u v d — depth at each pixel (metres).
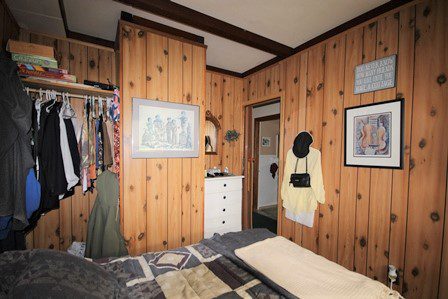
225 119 3.35
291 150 2.53
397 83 1.70
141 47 2.00
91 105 2.03
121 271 1.15
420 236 1.57
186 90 2.23
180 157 2.21
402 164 1.66
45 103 1.72
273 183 5.09
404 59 1.67
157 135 2.08
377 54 1.83
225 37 2.24
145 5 1.74
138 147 2.00
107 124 2.13
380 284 1.05
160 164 2.12
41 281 0.76
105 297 0.85
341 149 2.08
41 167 1.62
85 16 1.97
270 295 0.98
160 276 1.11
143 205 2.04
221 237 1.64
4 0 1.64
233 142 3.43
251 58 2.88
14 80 1.34
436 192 1.50
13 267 0.90
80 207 2.25
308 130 2.40
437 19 1.51
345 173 2.05
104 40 2.36
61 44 2.19
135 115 1.98
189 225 2.29
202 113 2.33
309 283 1.06
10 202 1.28
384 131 1.77
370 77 1.86
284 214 2.66
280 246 1.45
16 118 1.30
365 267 1.88
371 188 1.85
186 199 2.26
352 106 2.00
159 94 2.09
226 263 1.26
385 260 1.75
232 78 3.38
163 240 2.14
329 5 1.80
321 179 2.24
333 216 2.14
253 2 1.79
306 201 2.36
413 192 1.61
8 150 1.27
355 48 1.98
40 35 2.11
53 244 2.17
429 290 1.51
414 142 1.61
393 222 1.71
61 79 1.81
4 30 1.67
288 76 2.66
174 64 2.16
